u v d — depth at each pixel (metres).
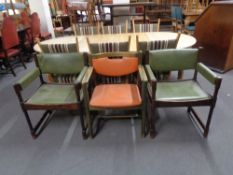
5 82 3.12
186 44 2.05
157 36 2.46
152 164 1.51
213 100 1.54
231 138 1.71
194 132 1.80
